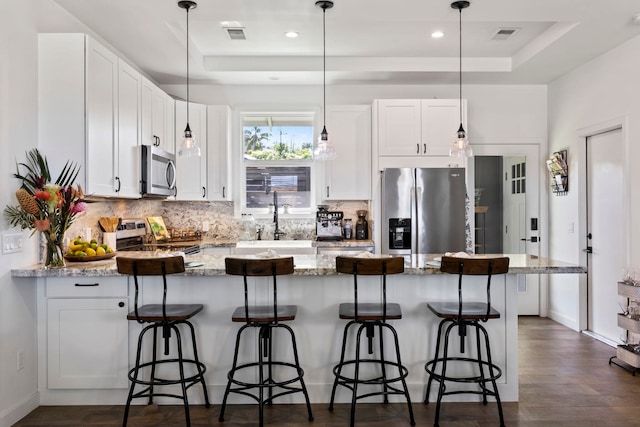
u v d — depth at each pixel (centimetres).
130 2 306
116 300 291
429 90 524
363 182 502
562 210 487
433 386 297
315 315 297
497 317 262
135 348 292
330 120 504
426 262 299
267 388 296
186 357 296
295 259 320
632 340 376
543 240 520
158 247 430
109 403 294
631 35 367
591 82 432
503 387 297
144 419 274
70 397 293
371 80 503
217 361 297
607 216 421
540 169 522
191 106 485
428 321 298
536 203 523
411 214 456
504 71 469
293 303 296
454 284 298
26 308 281
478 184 520
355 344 298
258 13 323
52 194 274
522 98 522
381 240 470
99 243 387
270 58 465
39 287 291
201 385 296
